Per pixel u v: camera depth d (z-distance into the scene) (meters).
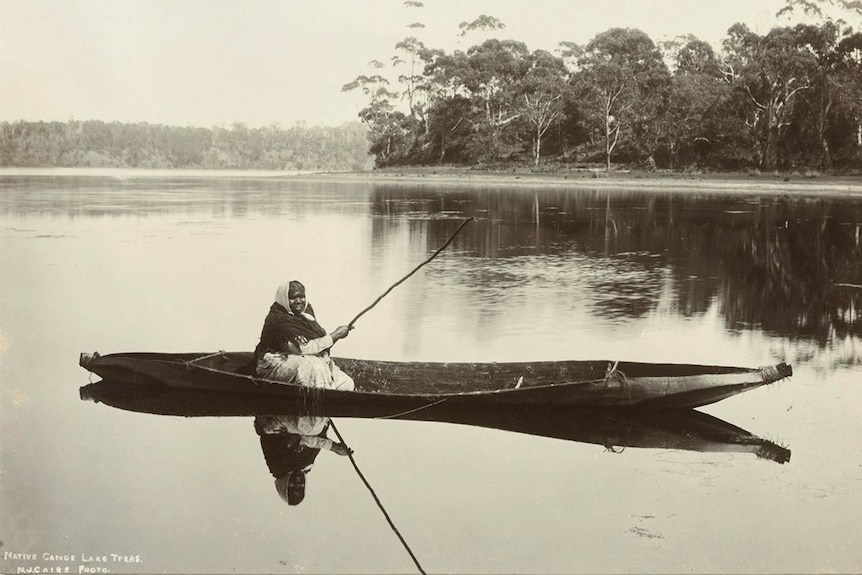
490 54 78.75
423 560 5.34
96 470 6.75
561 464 6.87
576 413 8.05
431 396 8.00
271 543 5.57
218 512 6.03
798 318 12.27
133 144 125.44
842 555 5.38
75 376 9.28
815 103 58.38
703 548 5.49
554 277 16.00
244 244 20.33
